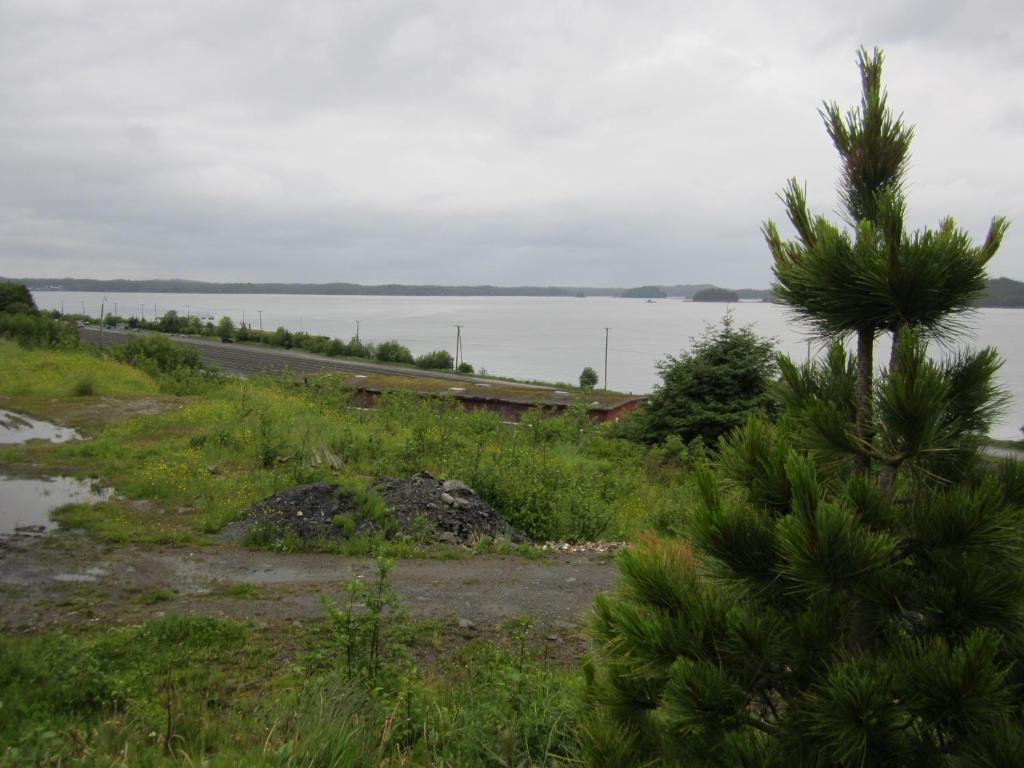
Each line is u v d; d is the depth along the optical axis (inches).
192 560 363.6
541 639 282.2
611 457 836.6
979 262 103.2
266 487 497.0
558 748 161.8
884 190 114.8
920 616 101.7
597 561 397.4
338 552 386.0
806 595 106.2
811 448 112.2
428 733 177.5
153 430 711.1
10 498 470.9
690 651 105.6
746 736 100.8
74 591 313.4
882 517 101.1
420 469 568.7
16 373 1123.9
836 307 109.3
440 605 312.8
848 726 91.7
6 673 206.5
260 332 3095.5
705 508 109.2
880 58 117.6
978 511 96.8
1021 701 95.1
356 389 1299.2
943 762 92.0
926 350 101.4
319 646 252.7
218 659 244.2
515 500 488.7
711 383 931.3
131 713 190.1
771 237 124.1
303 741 157.5
